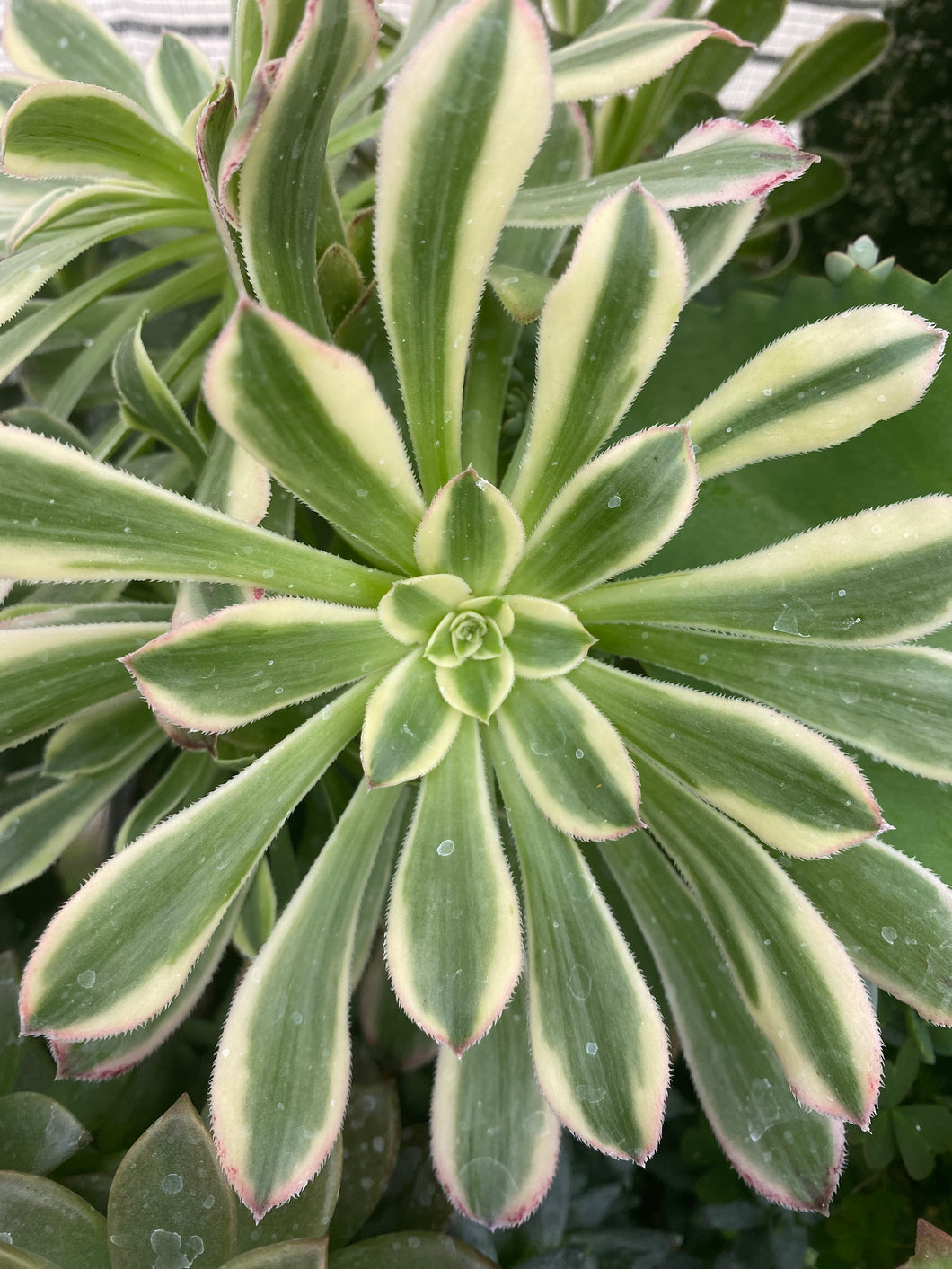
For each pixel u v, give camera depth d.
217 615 0.15
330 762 0.18
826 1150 0.18
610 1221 0.22
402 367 0.17
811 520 0.21
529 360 0.28
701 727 0.17
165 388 0.19
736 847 0.17
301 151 0.15
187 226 0.23
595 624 0.19
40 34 0.26
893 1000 0.22
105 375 0.30
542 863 0.18
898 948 0.17
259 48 0.19
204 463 0.21
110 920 0.15
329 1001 0.17
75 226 0.22
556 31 0.29
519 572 0.18
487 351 0.22
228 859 0.17
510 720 0.18
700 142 0.19
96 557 0.16
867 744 0.17
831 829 0.16
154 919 0.16
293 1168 0.16
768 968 0.17
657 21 0.21
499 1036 0.19
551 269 0.26
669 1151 0.23
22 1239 0.17
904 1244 0.21
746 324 0.22
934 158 0.30
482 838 0.17
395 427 0.15
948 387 0.19
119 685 0.20
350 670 0.18
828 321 0.16
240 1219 0.18
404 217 0.15
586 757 0.17
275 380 0.13
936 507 0.15
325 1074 0.17
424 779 0.18
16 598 0.26
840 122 0.33
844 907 0.17
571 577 0.18
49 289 0.31
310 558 0.17
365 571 0.18
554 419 0.17
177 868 0.16
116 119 0.19
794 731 0.16
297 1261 0.16
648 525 0.16
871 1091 0.16
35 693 0.19
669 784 0.18
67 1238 0.17
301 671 0.17
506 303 0.18
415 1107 0.23
